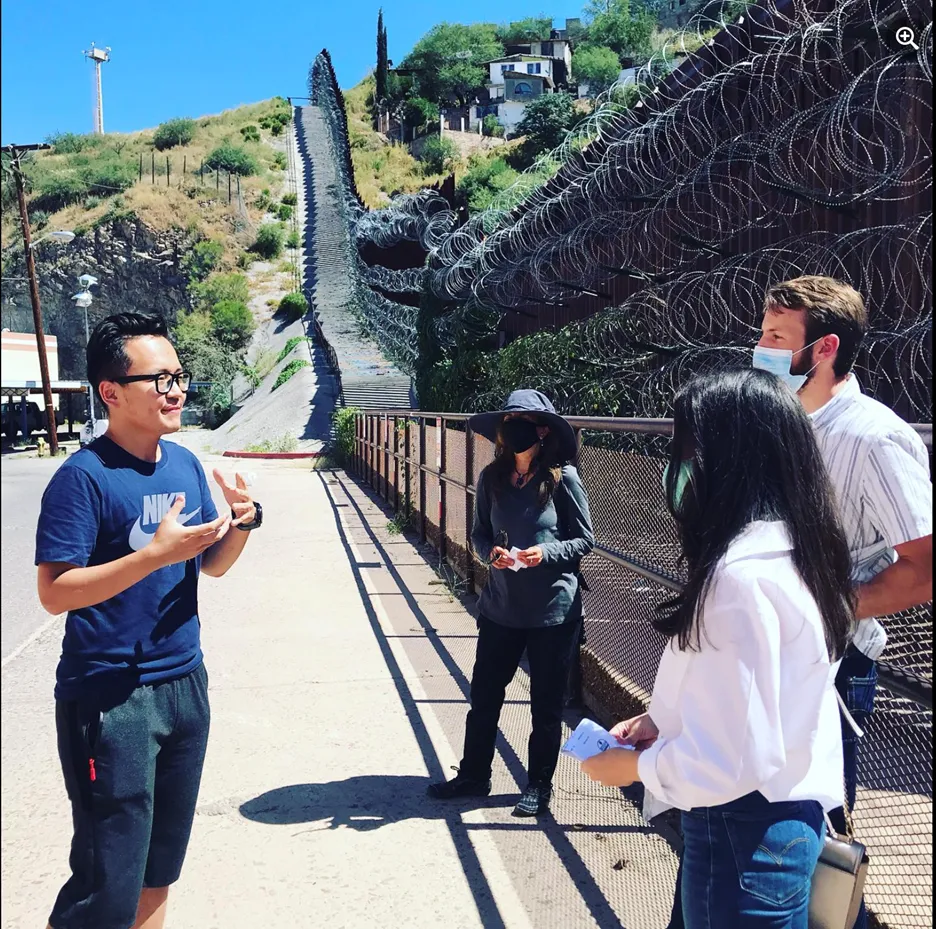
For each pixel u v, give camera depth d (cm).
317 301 7031
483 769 372
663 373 680
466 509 775
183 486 234
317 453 2995
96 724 214
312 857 322
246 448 3294
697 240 689
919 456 186
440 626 660
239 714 473
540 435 361
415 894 296
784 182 599
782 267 627
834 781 158
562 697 362
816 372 204
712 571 153
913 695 208
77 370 8162
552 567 356
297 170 10094
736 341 628
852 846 162
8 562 956
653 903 288
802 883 155
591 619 468
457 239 1463
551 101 6731
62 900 215
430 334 2005
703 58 636
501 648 366
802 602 150
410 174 9825
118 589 208
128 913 216
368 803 367
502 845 330
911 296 532
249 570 895
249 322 6894
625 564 393
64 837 340
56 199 9169
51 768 405
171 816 236
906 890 233
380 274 4403
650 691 385
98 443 226
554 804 367
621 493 412
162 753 232
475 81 11862
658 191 759
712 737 149
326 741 435
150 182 9275
